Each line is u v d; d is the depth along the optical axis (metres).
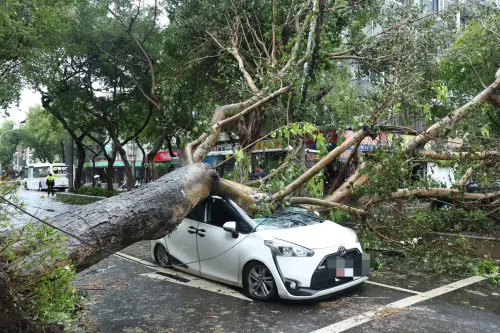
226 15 13.22
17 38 13.83
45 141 48.97
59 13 15.09
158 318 5.04
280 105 9.45
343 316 4.98
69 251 4.08
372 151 6.99
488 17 11.95
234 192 6.48
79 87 20.47
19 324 3.38
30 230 3.71
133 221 4.71
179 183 5.46
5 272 3.46
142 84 19.42
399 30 10.33
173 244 7.09
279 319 4.92
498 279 5.85
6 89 15.14
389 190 6.82
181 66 14.54
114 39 17.94
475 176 8.23
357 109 7.84
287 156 8.28
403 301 5.55
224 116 9.20
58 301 3.71
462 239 6.99
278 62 11.36
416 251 6.96
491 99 7.82
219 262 6.17
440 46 11.54
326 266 5.42
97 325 4.80
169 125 15.36
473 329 4.56
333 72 15.00
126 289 6.26
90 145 56.16
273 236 5.64
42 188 42.84
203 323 4.86
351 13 13.06
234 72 12.48
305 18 12.01
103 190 23.97
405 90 7.17
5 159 61.97
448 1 23.92
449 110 7.77
